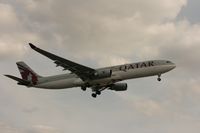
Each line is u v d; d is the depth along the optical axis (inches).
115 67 2780.5
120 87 2947.8
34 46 2519.7
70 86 2888.8
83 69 2751.0
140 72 2733.8
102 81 2790.4
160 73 2748.5
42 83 2967.5
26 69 3026.6
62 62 2704.2
